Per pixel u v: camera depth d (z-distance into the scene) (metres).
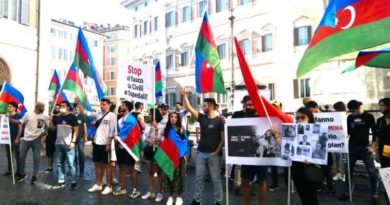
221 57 32.72
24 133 10.11
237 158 5.99
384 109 6.86
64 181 9.55
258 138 5.85
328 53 5.10
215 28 33.34
